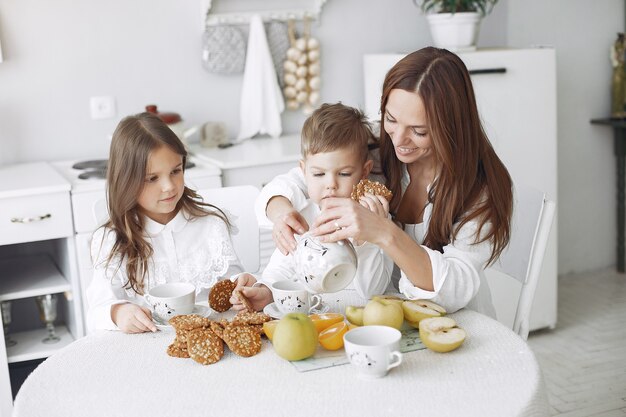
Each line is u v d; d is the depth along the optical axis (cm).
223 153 283
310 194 153
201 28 303
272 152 282
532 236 159
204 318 132
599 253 388
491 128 288
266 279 154
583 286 365
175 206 178
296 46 314
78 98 291
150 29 297
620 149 366
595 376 271
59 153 292
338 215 127
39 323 292
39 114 287
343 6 326
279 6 315
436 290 135
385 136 160
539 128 297
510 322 301
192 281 181
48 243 290
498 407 104
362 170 155
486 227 145
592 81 365
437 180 150
